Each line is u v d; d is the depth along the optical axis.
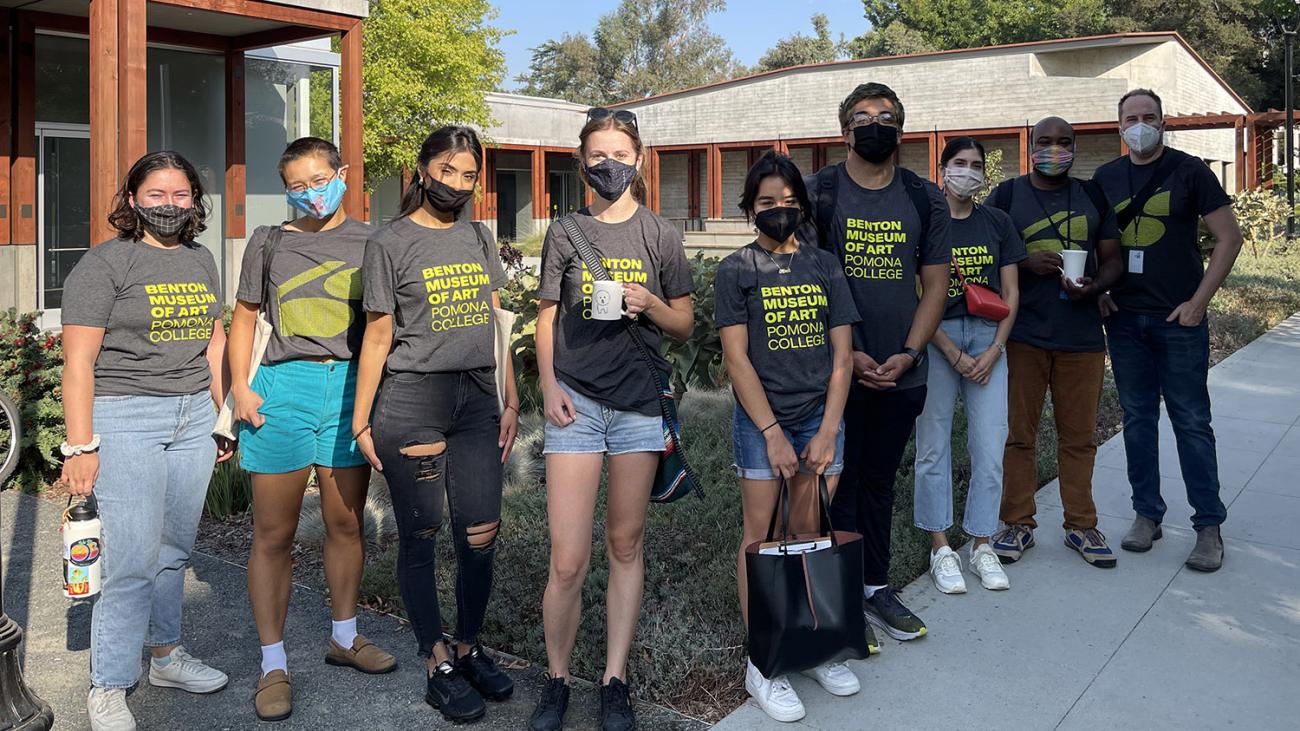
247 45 11.20
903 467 6.08
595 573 4.42
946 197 4.40
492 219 31.38
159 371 3.28
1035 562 4.76
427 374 3.28
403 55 22.34
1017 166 32.25
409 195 3.34
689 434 6.82
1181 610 4.19
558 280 3.25
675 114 34.81
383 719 3.40
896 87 30.84
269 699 3.41
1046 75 29.69
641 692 3.54
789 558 3.24
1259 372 9.35
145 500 3.27
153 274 3.25
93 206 7.55
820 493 3.33
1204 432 4.68
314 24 9.31
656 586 4.41
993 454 4.44
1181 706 3.40
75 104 10.57
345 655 3.76
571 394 3.26
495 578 4.48
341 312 3.48
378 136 22.44
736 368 3.38
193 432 3.41
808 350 3.41
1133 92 4.71
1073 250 4.51
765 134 33.19
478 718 3.37
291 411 3.43
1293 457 6.52
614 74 66.94
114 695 3.29
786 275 3.40
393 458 3.28
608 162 3.17
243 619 4.23
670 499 3.35
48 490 6.15
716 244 32.75
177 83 11.18
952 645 3.88
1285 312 12.94
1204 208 4.61
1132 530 4.97
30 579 4.71
